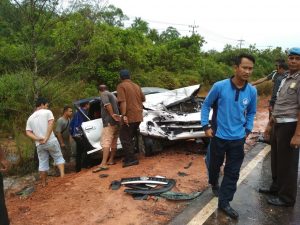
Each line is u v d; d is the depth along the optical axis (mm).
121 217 4215
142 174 5625
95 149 7414
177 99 7391
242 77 3863
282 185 4562
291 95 4281
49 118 6512
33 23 8219
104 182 5367
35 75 8602
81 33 8727
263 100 16578
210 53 42094
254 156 6770
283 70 6691
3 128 11977
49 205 4707
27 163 8602
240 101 3971
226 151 4152
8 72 13023
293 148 4402
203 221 4125
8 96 12227
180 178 5434
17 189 7164
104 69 17188
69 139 8445
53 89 9570
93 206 4527
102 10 9039
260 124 10078
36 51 8508
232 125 4031
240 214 4355
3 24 8383
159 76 22094
